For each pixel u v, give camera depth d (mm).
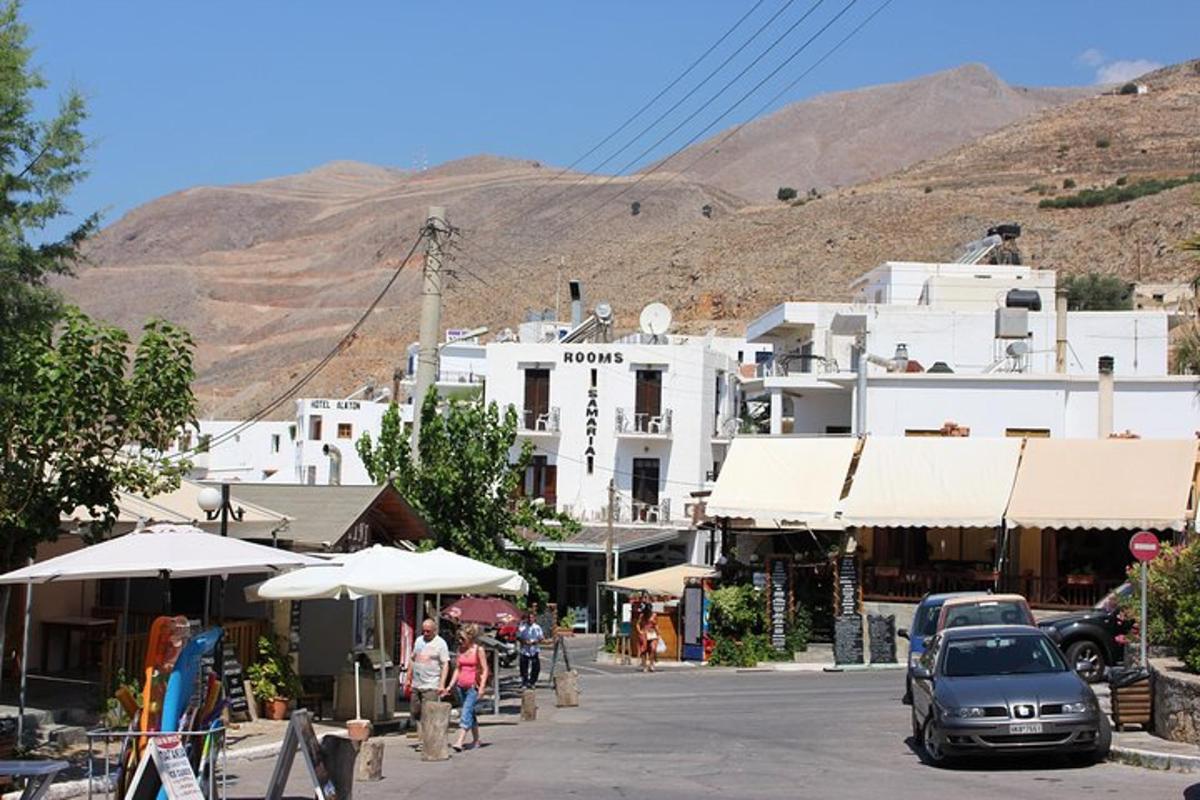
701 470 64062
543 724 23234
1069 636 25781
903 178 182625
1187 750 16484
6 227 14453
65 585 23672
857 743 19719
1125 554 37875
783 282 145500
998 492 36875
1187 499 35250
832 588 39688
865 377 47031
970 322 56750
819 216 157375
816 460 39344
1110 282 97000
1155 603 21047
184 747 12484
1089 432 46656
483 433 34469
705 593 40406
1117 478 36219
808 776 16359
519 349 64938
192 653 12633
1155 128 182500
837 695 27875
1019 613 22469
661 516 63406
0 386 16906
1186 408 46375
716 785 15711
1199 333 51062
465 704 19750
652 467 64250
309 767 12688
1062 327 50812
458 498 33844
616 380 64438
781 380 58031
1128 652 21594
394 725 22688
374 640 26547
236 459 89000
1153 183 145750
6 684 21406
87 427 18828
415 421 33375
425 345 33562
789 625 39188
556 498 64188
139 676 18938
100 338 18891
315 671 24750
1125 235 124188
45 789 11977
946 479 37500
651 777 16469
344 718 22516
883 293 68812
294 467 81938
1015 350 50844
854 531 38312
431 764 18031
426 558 21531
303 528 24766
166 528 16188
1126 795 14266
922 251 145250
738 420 65688
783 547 42188
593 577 62906
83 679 21922
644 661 38750
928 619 24625
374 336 172500
